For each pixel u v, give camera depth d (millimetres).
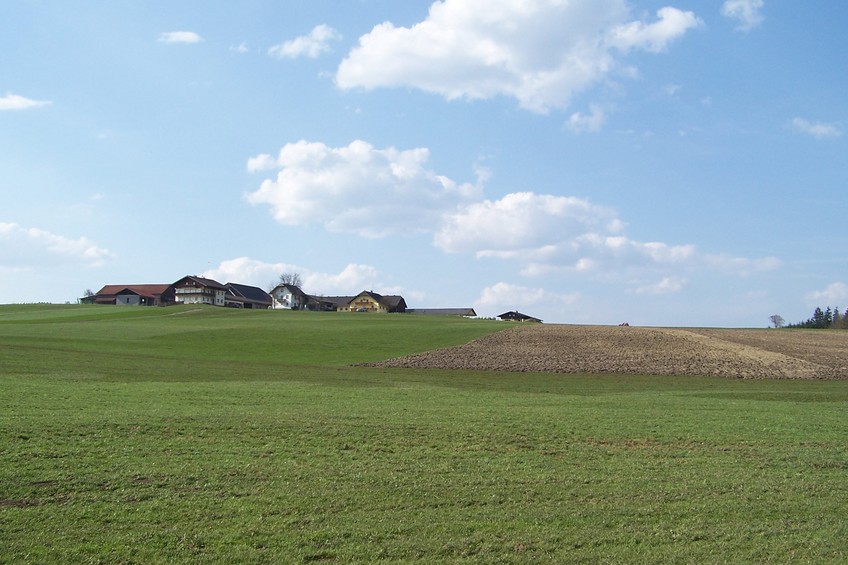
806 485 17516
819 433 25484
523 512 14789
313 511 14492
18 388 30781
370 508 14805
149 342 70875
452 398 34188
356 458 19281
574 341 75812
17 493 14977
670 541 13258
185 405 28000
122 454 18703
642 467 19234
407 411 28266
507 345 72125
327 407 28859
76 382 34781
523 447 21562
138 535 12805
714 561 12281
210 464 17938
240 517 13984
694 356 65500
